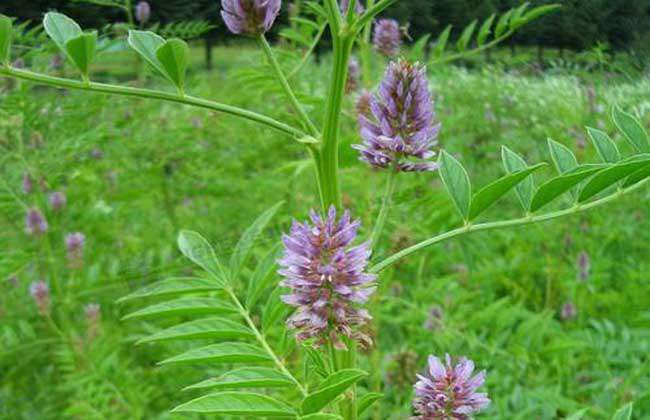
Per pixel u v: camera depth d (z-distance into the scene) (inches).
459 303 19.7
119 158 25.9
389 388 15.3
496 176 27.0
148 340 8.1
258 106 30.1
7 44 7.4
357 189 20.2
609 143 8.5
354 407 8.3
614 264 23.3
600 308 22.2
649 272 21.1
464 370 8.2
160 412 18.0
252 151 29.9
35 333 20.6
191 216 26.5
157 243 24.7
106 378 17.5
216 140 30.7
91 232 24.0
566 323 20.4
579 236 24.1
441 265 22.7
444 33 15.0
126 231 25.7
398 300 17.5
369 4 10.2
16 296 20.6
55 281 19.2
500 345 18.3
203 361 7.7
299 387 7.7
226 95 29.7
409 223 15.8
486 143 27.6
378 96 8.5
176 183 27.5
